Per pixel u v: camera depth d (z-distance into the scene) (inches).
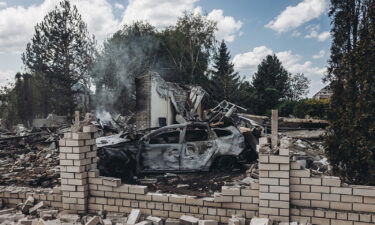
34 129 837.2
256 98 1547.7
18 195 236.2
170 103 810.2
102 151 329.1
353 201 174.2
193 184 310.0
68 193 217.6
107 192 215.6
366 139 230.4
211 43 1439.5
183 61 1467.8
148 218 195.9
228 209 192.7
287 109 1369.3
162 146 346.0
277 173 180.2
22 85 1163.9
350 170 244.1
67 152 215.9
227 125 416.2
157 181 323.3
